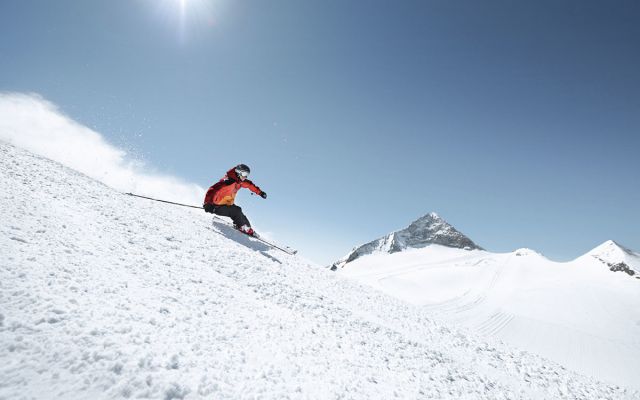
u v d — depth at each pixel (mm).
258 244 10719
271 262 8867
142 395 2336
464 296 72250
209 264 6352
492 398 5312
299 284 7703
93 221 5902
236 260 7312
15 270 3258
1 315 2570
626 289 78000
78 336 2674
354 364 4320
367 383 3885
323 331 5156
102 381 2320
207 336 3520
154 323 3348
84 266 3994
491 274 91500
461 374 5844
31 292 3018
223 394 2654
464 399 4676
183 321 3660
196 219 10195
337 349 4629
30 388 2080
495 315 58469
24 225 4434
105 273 4055
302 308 6047
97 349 2598
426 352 6352
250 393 2799
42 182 6988
